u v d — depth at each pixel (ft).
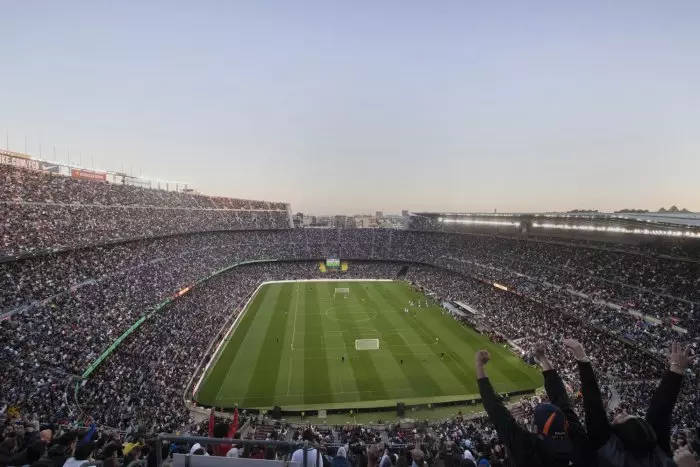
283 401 135.44
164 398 122.42
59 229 179.83
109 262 200.85
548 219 237.04
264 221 445.37
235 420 91.61
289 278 371.76
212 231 355.15
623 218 188.03
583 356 15.17
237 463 19.52
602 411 14.10
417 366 165.89
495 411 15.10
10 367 104.78
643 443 13.14
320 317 240.53
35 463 25.31
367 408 131.23
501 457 58.29
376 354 179.32
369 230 458.09
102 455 32.81
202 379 150.71
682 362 15.02
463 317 227.81
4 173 180.65
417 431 108.06
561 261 248.93
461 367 164.76
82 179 236.22
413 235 440.45
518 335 191.62
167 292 206.59
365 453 51.72
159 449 20.40
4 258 139.95
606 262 220.23
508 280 261.03
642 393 124.98
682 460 12.93
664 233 169.48
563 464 13.03
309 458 19.76
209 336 183.83
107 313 155.33
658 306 171.32
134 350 148.77
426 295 301.02
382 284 354.13
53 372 111.55
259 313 249.55
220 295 258.78
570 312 193.36
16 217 166.40
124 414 105.40
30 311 132.57
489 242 338.13
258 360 171.32
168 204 318.65
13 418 67.92
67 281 162.20
